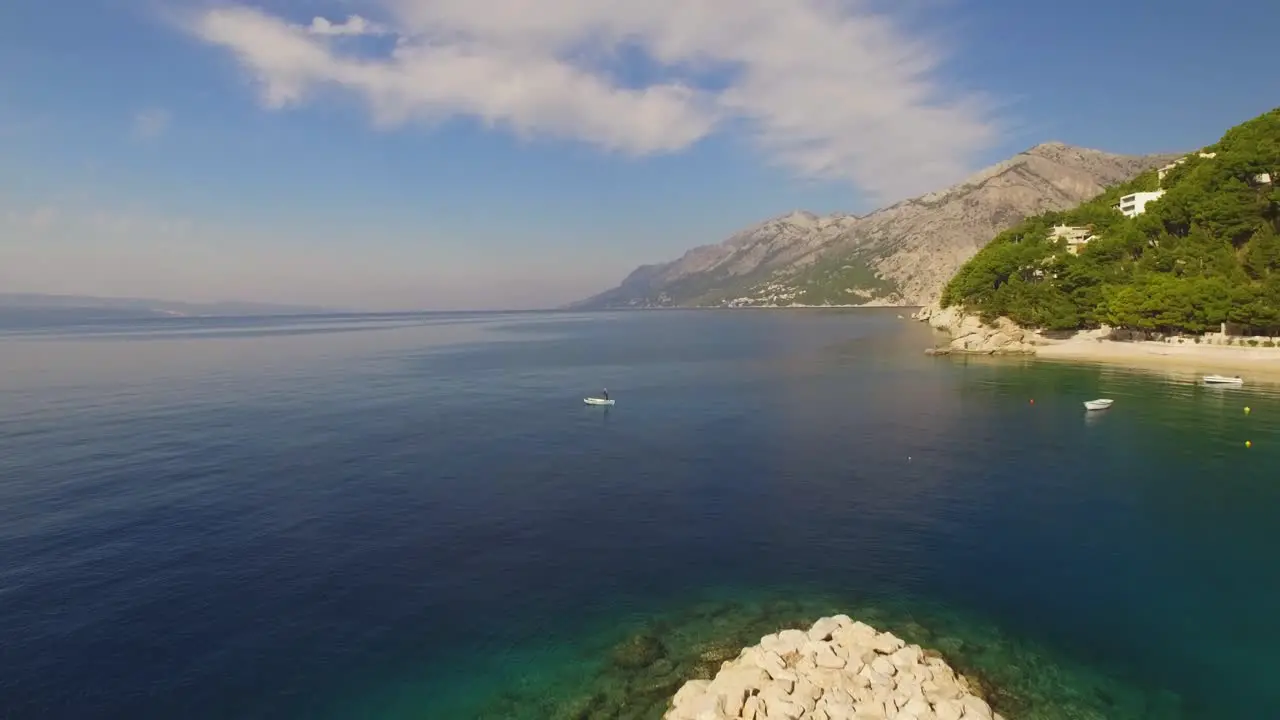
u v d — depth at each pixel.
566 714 25.23
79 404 89.38
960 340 153.50
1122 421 73.75
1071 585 35.06
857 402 88.88
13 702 25.72
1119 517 44.69
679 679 27.20
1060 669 27.73
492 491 51.16
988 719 22.70
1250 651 29.02
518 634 30.77
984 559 38.28
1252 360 112.19
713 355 160.62
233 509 46.75
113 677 27.36
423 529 43.28
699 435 70.38
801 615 32.22
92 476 54.41
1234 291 116.25
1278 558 38.00
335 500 48.94
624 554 39.34
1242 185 133.00
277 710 25.67
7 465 57.66
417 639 30.38
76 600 33.41
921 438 67.56
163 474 55.22
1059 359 128.75
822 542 40.88
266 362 148.62
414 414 82.75
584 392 101.19
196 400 92.94
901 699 23.48
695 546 40.47
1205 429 69.38
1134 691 26.34
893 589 34.78
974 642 29.73
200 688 26.80
